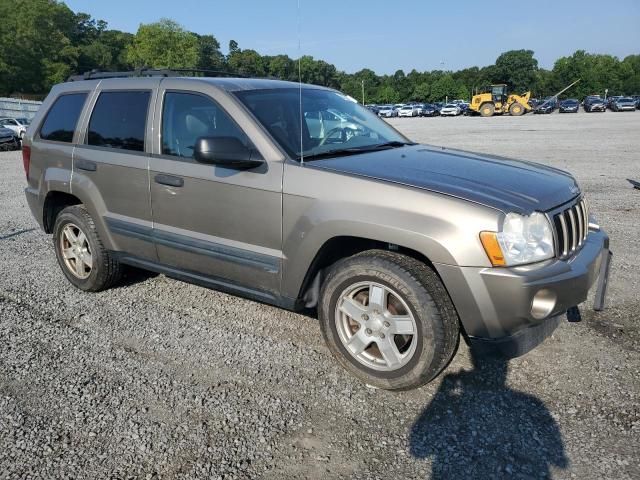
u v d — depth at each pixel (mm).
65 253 5012
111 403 3176
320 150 3729
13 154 22281
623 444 2721
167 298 4773
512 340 3016
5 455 2740
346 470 2604
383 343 3236
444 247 2922
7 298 4832
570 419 2936
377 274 3166
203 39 95250
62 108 4949
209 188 3750
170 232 4055
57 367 3600
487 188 3141
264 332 4078
